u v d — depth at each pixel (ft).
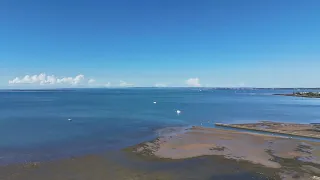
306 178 69.41
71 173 72.23
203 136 123.03
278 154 91.45
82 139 116.67
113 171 74.13
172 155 90.12
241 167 77.92
